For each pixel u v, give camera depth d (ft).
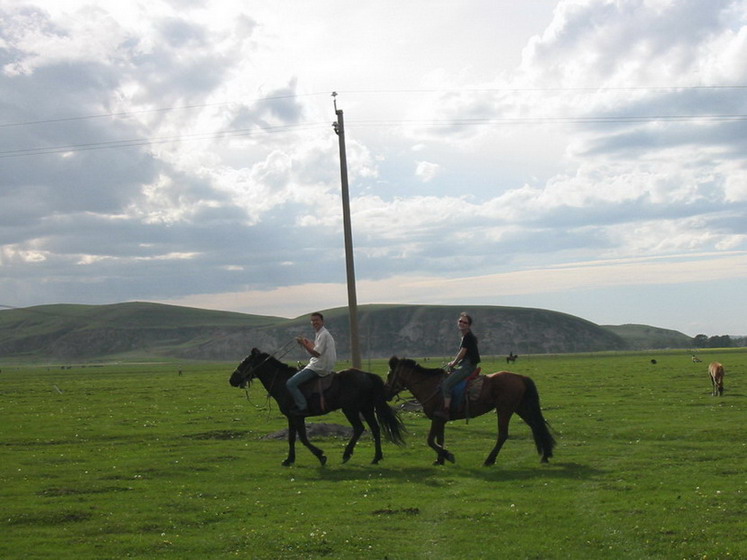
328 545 39.06
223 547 39.22
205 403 138.82
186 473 61.16
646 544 38.40
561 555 37.04
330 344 64.95
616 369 245.04
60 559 37.17
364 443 77.41
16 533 42.65
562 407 109.91
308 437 81.61
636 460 63.62
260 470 62.34
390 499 50.08
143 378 300.81
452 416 63.16
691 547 37.52
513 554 37.27
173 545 39.60
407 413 103.14
